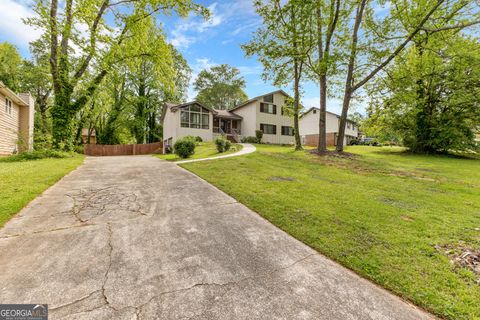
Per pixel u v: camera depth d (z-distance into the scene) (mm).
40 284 1866
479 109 13031
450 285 1994
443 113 14211
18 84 19484
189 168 7875
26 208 3598
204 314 1620
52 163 8203
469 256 2461
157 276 2039
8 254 2295
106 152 23062
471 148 13508
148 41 12602
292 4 8977
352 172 7531
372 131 16969
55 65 11242
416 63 12742
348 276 2143
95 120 25500
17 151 12086
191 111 21047
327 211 3797
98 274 2033
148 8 11047
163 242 2695
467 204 4324
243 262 2328
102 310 1625
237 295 1831
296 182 5844
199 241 2760
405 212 3814
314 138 27750
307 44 9695
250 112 24391
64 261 2213
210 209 3918
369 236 2924
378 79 11539
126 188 5074
